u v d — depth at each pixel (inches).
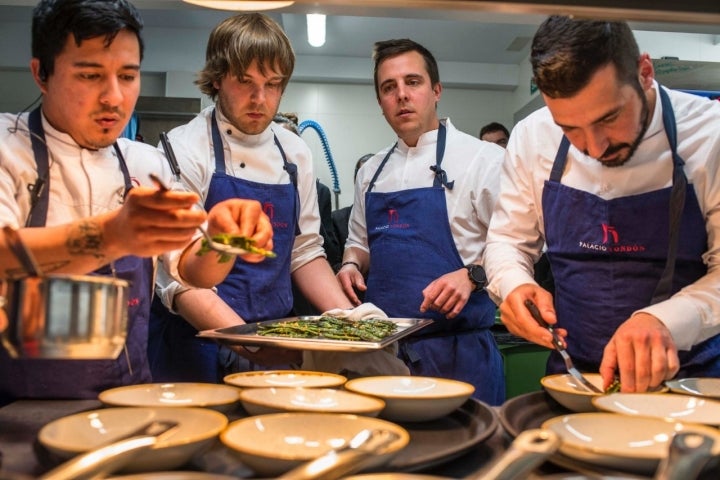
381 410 47.8
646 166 69.1
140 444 34.3
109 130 62.4
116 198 67.3
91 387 61.5
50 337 32.5
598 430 44.1
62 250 45.3
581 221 73.0
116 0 58.8
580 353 74.8
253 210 57.0
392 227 108.8
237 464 40.4
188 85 266.1
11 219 57.9
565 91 55.7
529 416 51.8
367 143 294.0
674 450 32.7
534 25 226.1
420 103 109.4
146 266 68.2
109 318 34.3
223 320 78.4
